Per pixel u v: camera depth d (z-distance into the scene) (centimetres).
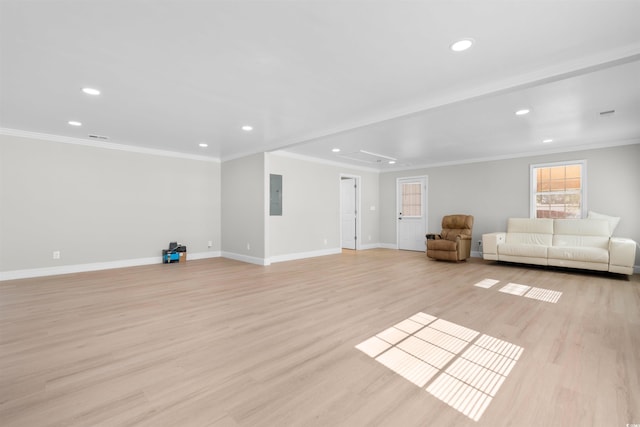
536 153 613
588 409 160
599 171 546
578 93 316
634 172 514
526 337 252
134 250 572
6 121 413
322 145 571
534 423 150
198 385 183
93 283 434
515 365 207
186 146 569
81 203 514
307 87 301
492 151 621
